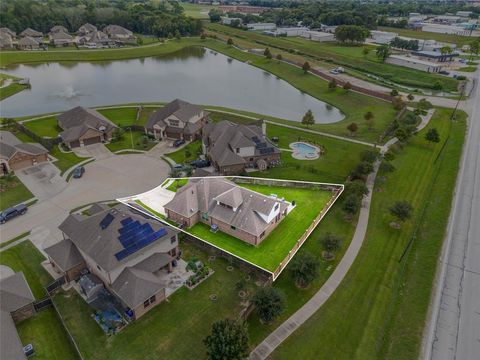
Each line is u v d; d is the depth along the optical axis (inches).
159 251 1753.2
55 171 2731.3
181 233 2012.8
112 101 4559.5
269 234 2044.8
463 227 2155.5
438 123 3784.5
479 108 4266.7
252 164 2810.0
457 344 1440.7
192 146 3201.3
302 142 3272.6
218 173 2684.5
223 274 1764.3
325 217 2213.3
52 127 3528.5
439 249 1962.4
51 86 5167.3
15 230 2073.1
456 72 5885.8
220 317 1531.7
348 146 3184.1
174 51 7652.6
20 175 2664.9
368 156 2728.8
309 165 2839.6
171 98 4709.6
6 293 1519.4
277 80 5836.6
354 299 1641.2
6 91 4753.9
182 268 1798.7
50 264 1829.5
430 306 1610.5
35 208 2279.8
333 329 1493.6
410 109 4202.8
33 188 2501.2
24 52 6614.2
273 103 4712.1
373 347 1429.6
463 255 1926.7
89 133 3161.9
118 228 1669.5
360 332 1487.5
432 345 1434.5
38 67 6220.5
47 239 2004.2
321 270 1801.2
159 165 2859.3
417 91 5113.2
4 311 1451.8
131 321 1505.9
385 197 2437.3
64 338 1455.5
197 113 3444.9
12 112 4133.9
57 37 7396.7
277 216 2086.6
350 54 6924.2
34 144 2891.2
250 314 1545.3
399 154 3048.7
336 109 4557.1
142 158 2970.0
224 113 3914.9
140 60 6973.4
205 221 2129.7
